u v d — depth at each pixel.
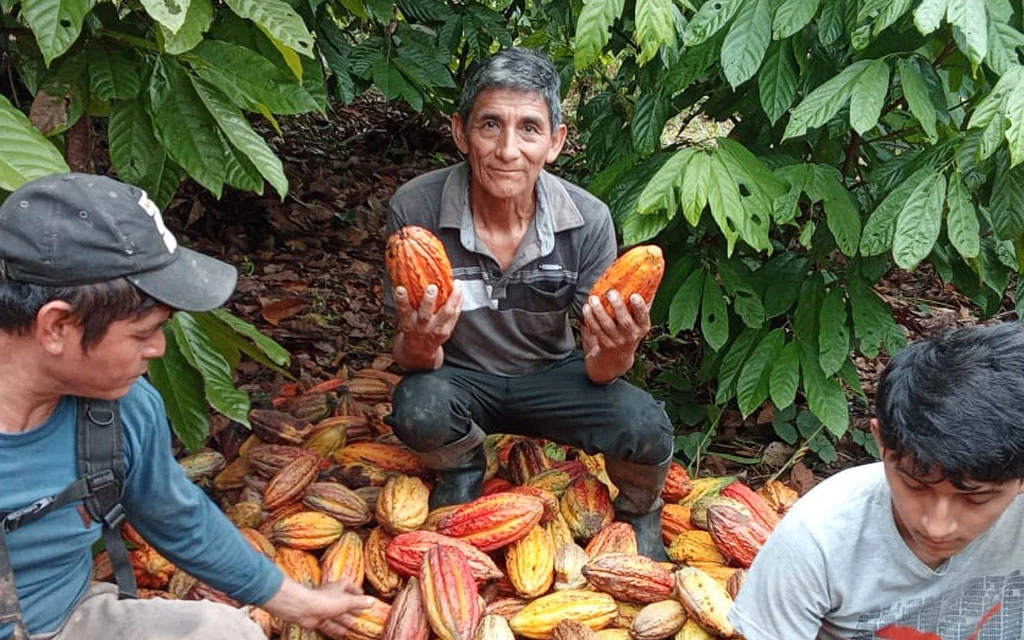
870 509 1.71
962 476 1.42
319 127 6.91
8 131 1.80
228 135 2.20
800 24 2.54
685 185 2.59
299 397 3.29
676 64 2.81
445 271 2.34
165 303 1.56
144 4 1.76
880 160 3.32
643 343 4.08
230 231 5.15
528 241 2.57
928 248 2.54
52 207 1.49
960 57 2.86
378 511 2.55
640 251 2.31
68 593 1.81
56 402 1.65
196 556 1.94
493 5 5.54
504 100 2.38
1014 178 2.54
